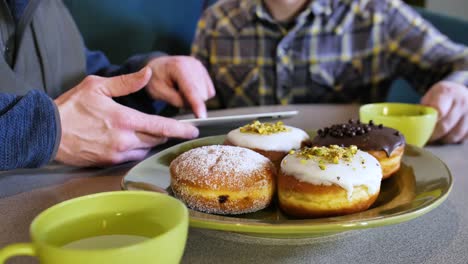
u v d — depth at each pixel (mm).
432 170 508
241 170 484
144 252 294
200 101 766
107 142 594
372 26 1176
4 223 461
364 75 1210
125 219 344
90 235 337
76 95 608
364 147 522
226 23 1306
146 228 343
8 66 724
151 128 606
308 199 453
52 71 836
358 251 408
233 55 1286
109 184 557
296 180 461
